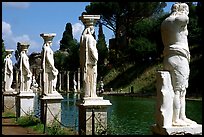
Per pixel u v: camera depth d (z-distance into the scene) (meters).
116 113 24.05
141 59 56.16
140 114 23.33
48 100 16.23
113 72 57.88
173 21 7.93
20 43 19.94
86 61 13.24
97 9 58.25
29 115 17.64
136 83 53.25
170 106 7.75
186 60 8.01
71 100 34.47
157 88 7.88
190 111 25.61
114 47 63.19
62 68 61.88
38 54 52.97
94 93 13.30
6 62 24.66
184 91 8.04
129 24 59.12
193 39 47.38
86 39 13.30
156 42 53.59
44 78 16.47
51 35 16.75
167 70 8.00
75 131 14.11
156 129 7.88
